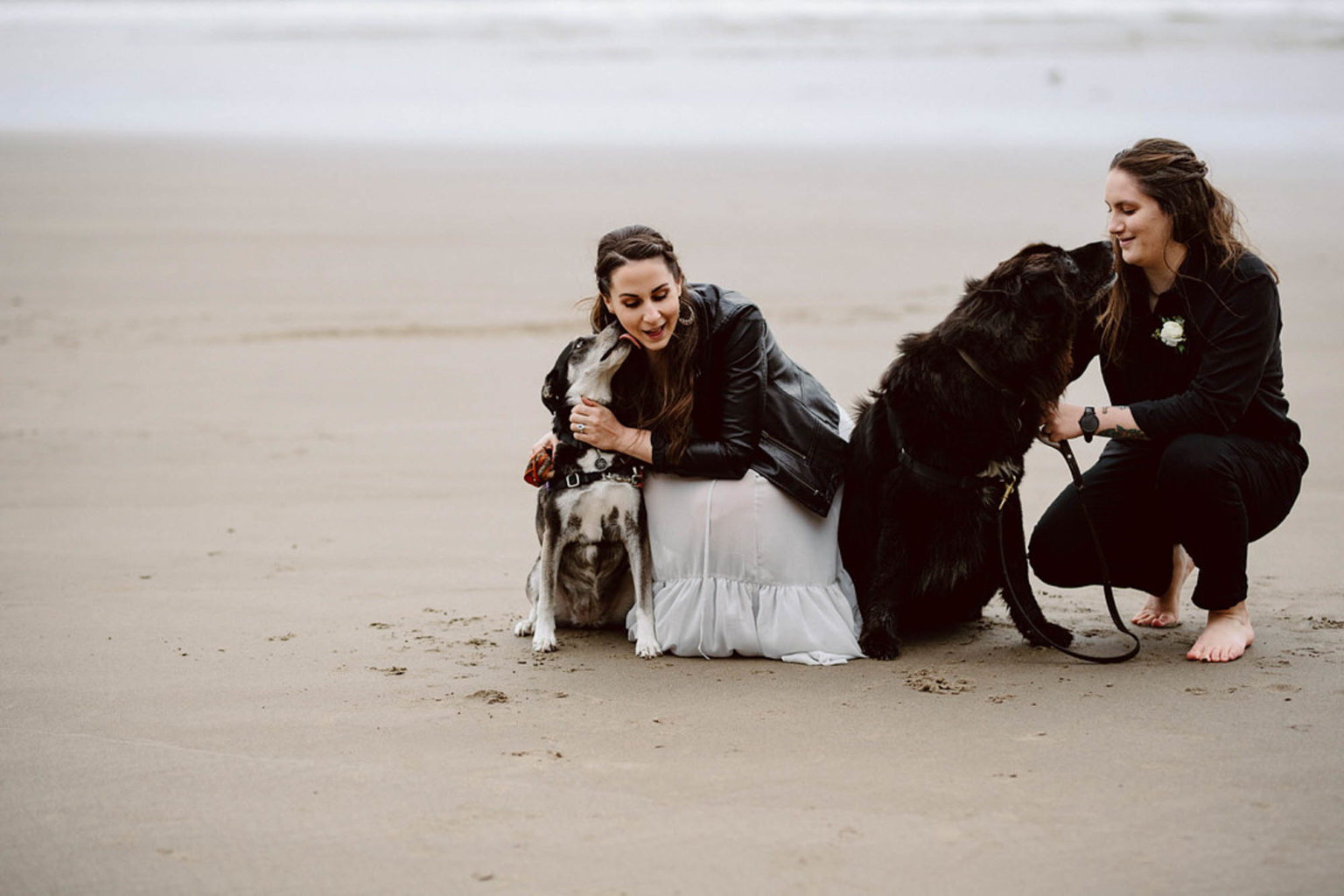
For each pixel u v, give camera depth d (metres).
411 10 46.84
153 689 3.84
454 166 18.69
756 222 14.46
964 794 2.99
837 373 8.63
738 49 36.22
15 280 11.55
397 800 3.01
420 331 10.04
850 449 4.34
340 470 6.75
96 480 6.57
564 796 3.01
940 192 16.22
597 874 2.63
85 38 40.84
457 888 2.58
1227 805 2.89
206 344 9.58
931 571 4.21
